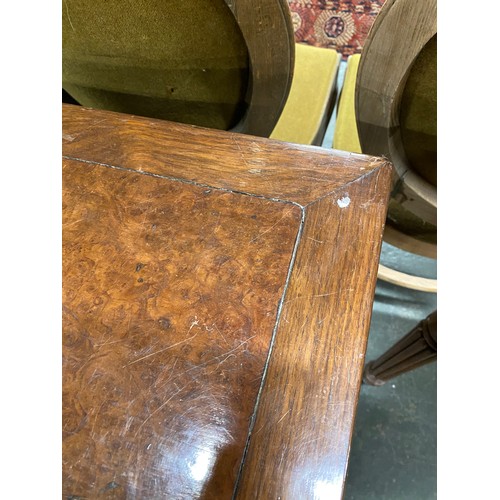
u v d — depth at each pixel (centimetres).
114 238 35
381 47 42
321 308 32
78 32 51
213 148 40
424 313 107
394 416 95
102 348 31
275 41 46
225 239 35
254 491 27
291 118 86
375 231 35
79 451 28
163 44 51
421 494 89
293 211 36
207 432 29
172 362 30
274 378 30
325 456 28
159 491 28
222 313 32
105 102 69
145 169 38
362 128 53
